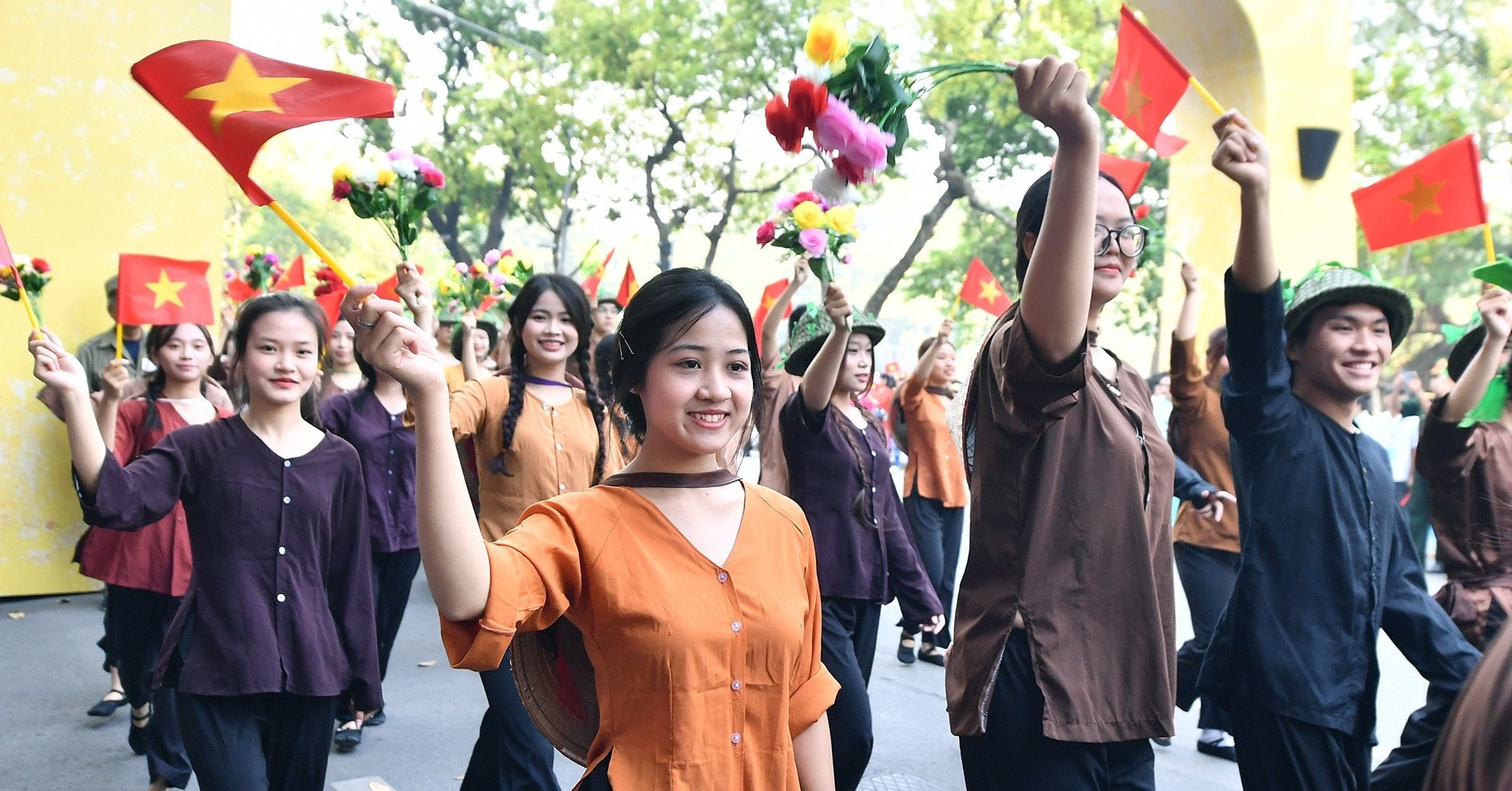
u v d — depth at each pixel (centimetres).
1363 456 299
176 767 404
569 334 403
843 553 415
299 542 317
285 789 316
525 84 1950
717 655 191
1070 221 197
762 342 579
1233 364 281
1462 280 2102
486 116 1948
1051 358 211
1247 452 294
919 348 697
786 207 395
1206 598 509
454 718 518
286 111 201
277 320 323
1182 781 457
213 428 322
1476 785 113
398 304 174
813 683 212
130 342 689
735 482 209
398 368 170
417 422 173
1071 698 238
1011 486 244
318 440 331
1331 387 307
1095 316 262
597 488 201
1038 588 243
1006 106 1742
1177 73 306
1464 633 379
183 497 316
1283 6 1027
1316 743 283
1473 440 380
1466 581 384
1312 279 312
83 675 568
